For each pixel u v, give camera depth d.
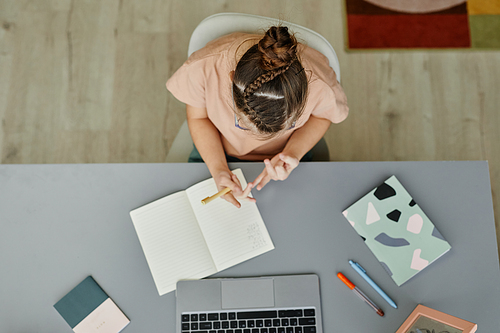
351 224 0.91
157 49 1.79
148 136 1.70
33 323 0.83
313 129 1.02
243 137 1.02
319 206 0.93
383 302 0.86
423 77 1.81
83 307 0.84
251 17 0.91
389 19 1.86
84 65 1.75
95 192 0.91
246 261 0.89
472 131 1.75
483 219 0.92
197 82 0.90
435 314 0.75
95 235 0.89
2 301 0.83
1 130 1.66
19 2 1.80
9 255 0.86
